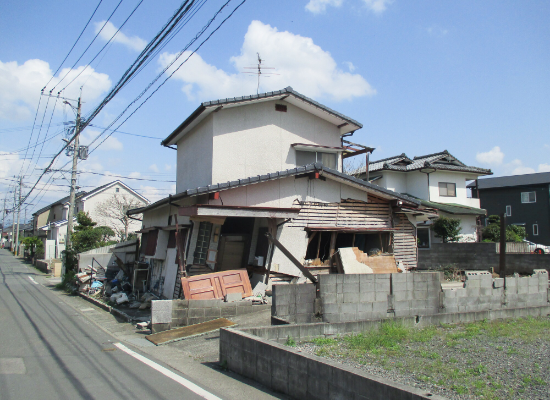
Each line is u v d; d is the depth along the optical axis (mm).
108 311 12680
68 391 5242
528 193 33438
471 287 9727
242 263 12766
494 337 7332
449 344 6777
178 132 16266
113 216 36844
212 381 5645
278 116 15094
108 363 6629
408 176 27953
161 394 5102
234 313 9766
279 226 11867
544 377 5117
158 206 14094
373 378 3965
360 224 13125
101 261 19625
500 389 4691
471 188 36406
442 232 22297
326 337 7199
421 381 4906
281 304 7844
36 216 56438
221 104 13602
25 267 33750
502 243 10812
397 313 8812
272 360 5297
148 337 8586
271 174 11555
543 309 10023
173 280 12586
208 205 10078
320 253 13406
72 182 21797
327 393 4422
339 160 16281
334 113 15656
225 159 13875
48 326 10156
